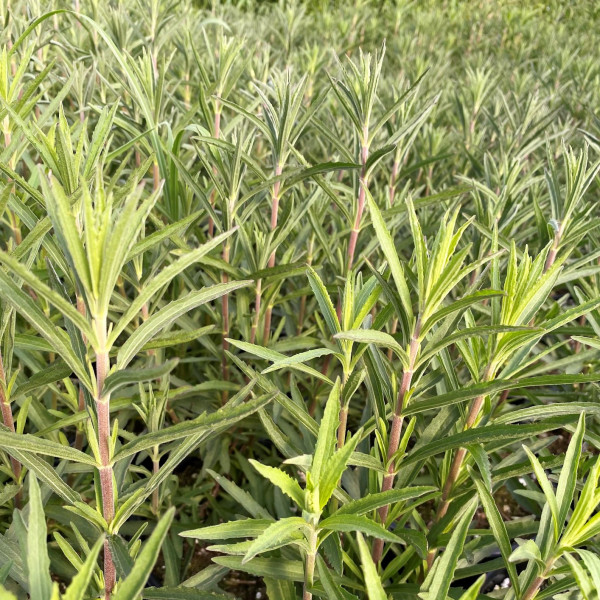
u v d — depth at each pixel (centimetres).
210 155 276
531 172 330
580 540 148
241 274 274
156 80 329
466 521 149
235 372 320
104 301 112
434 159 338
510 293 166
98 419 131
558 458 204
